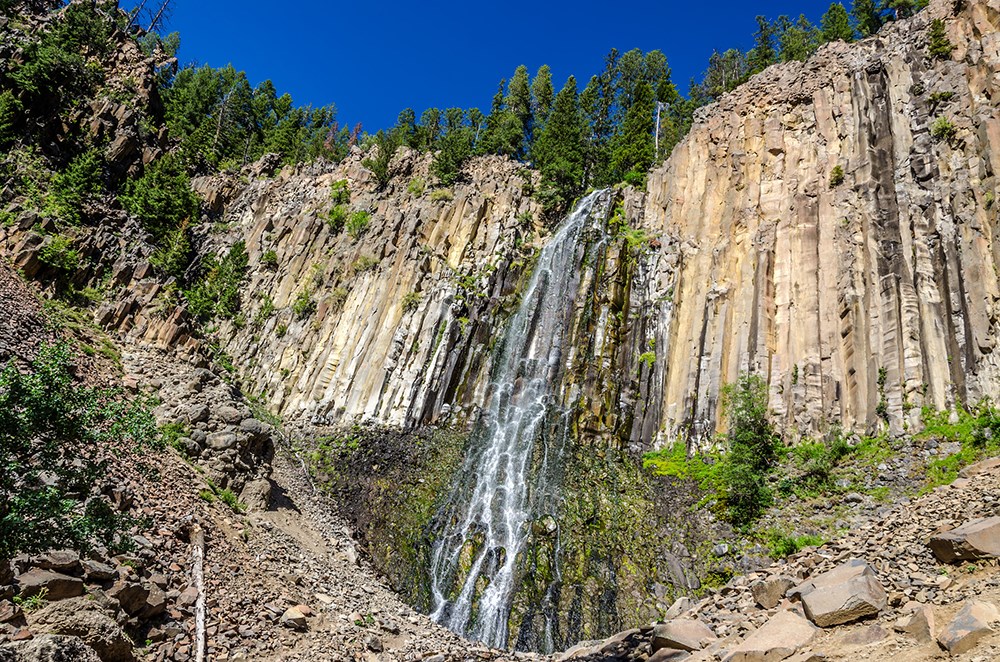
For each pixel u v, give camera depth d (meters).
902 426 28.86
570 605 27.23
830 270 36.09
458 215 55.38
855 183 37.75
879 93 39.75
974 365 28.28
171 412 22.06
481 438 39.69
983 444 25.69
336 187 65.31
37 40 41.62
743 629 14.16
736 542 27.53
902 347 30.80
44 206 29.58
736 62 81.31
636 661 15.33
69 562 11.71
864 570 13.39
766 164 43.72
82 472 10.72
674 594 26.47
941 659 9.80
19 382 9.80
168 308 28.22
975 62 35.91
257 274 59.16
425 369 43.75
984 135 32.56
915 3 51.16
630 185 55.47
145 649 12.12
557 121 67.69
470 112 88.12
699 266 43.47
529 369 43.34
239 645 13.92
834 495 27.75
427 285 48.75
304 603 17.20
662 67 83.38
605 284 45.44
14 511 9.31
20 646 9.31
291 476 29.50
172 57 93.56
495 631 26.92
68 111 40.22
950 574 12.89
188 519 16.53
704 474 32.88
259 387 48.25
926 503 16.98
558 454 36.97
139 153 46.03
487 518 32.91
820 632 12.18
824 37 62.50
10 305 20.75
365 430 41.09
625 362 41.94
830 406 32.25
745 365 36.31
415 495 34.47
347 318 49.78
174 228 46.72
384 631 18.30
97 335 24.02
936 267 31.84
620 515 31.50
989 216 30.70
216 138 82.12
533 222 56.62
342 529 29.00
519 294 49.59
